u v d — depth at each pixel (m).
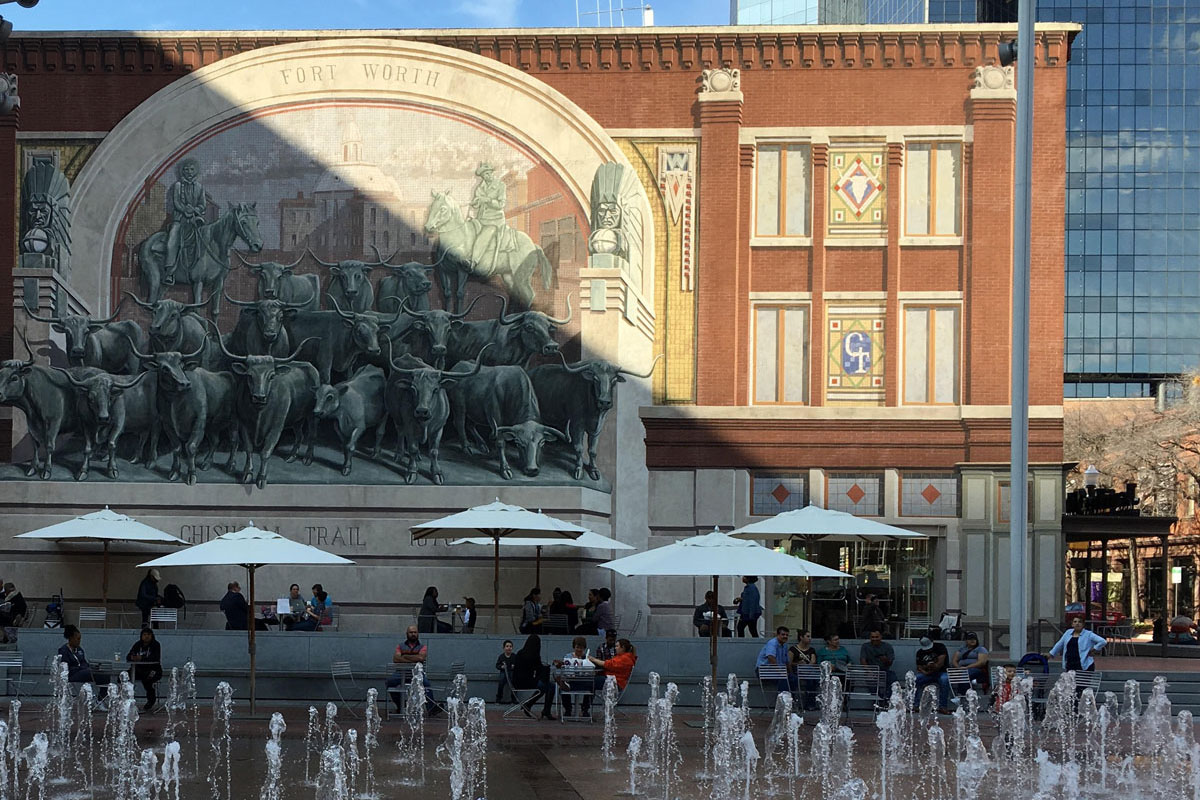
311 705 25.30
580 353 36.47
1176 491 71.56
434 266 37.12
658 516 35.97
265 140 37.66
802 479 35.97
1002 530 35.31
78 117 37.59
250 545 23.77
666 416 36.09
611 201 36.09
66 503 34.84
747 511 35.91
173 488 35.06
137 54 37.72
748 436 36.06
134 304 37.19
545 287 36.81
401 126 37.56
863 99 36.62
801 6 123.75
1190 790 17.64
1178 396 92.88
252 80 37.66
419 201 37.34
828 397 36.25
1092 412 82.44
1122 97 120.88
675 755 19.67
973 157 36.28
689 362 36.44
